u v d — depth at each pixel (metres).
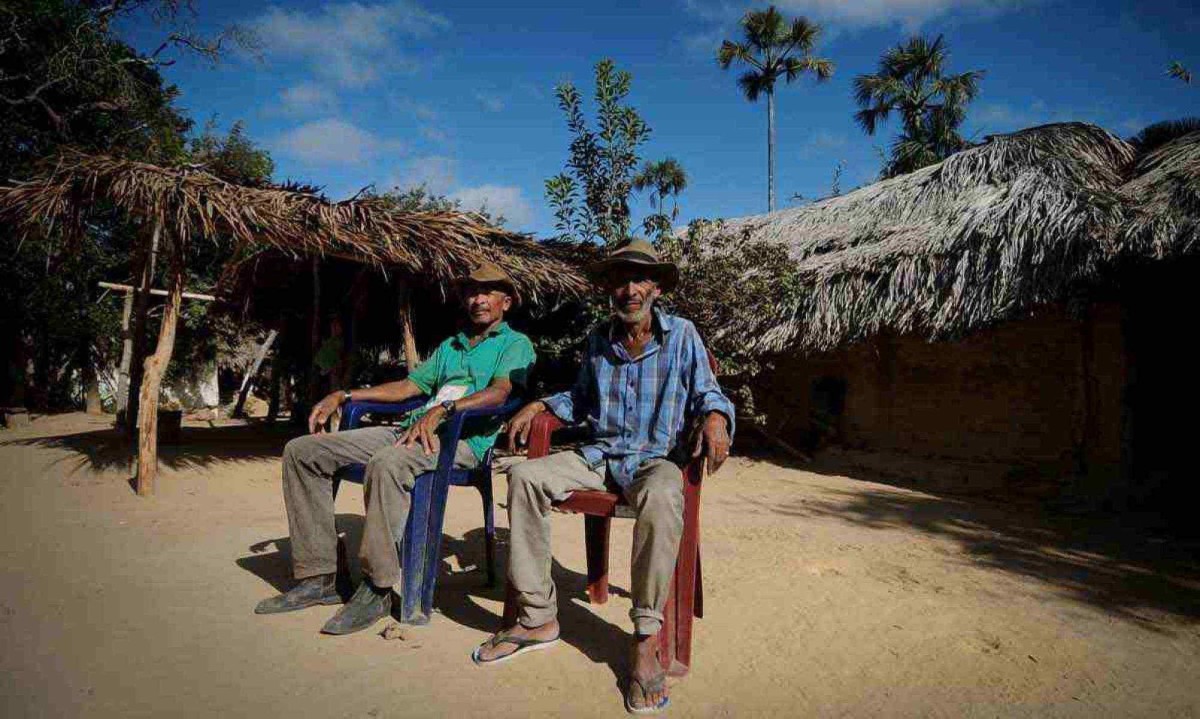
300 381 12.87
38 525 4.38
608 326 2.96
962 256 6.46
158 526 4.46
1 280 14.34
